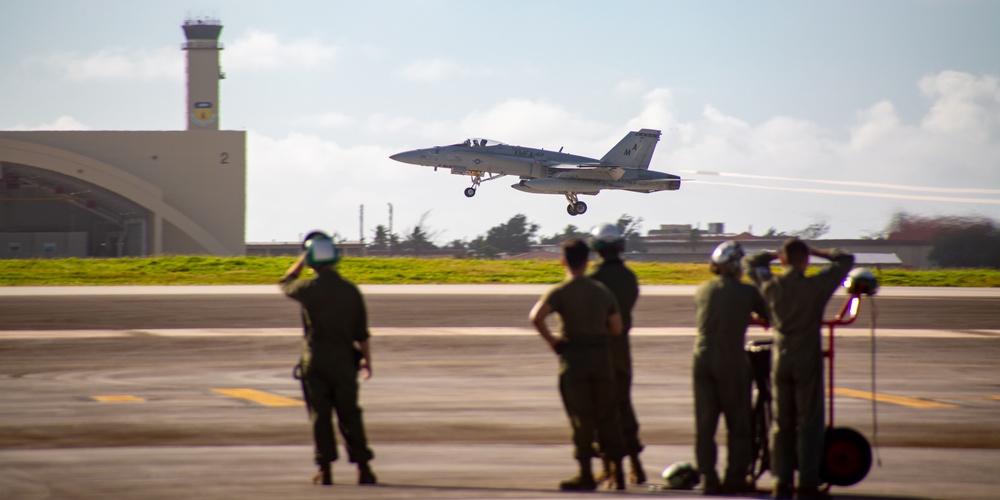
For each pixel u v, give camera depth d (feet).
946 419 134.41
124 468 98.73
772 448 94.02
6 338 222.28
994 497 92.89
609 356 94.27
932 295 379.76
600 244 102.22
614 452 94.89
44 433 117.29
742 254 96.99
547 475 99.86
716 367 93.50
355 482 95.20
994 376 178.29
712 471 93.71
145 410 134.00
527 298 334.03
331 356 93.81
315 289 94.07
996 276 493.77
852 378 174.50
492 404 142.41
